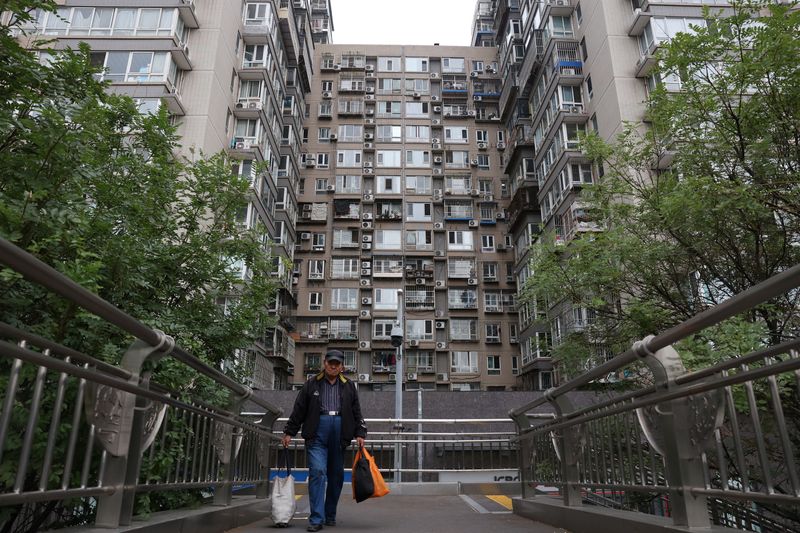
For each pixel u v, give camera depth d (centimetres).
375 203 3953
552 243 1060
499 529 522
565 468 518
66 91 635
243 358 999
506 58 3872
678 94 862
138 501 448
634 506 734
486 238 3872
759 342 645
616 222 980
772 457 337
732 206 741
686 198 751
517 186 3503
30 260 194
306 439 535
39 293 486
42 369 241
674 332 298
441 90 4294
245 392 539
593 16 2516
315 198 3950
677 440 321
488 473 1109
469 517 641
